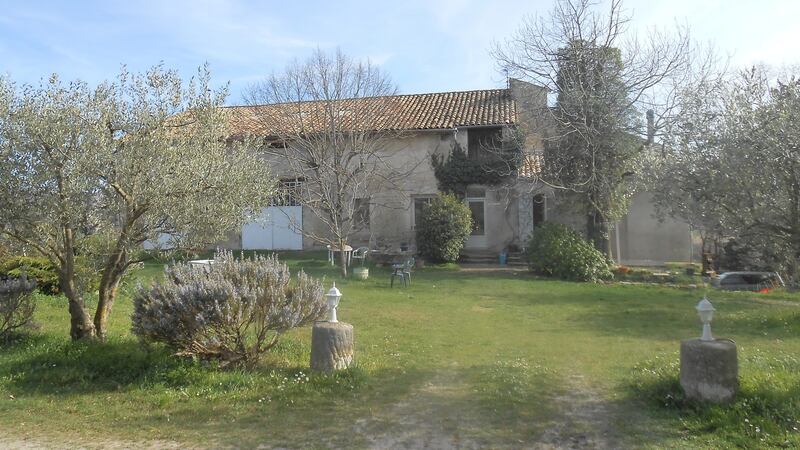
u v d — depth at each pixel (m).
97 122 7.38
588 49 21.44
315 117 21.31
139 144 7.54
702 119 11.38
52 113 7.12
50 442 5.45
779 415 5.45
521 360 8.79
